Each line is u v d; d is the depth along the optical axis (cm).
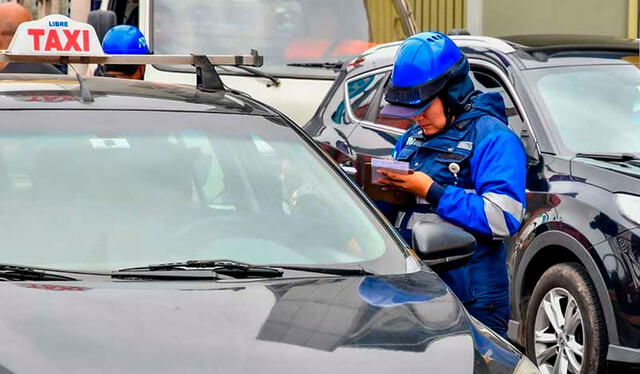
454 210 605
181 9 1229
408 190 614
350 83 990
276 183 557
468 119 624
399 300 479
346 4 1256
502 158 611
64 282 472
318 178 567
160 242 513
